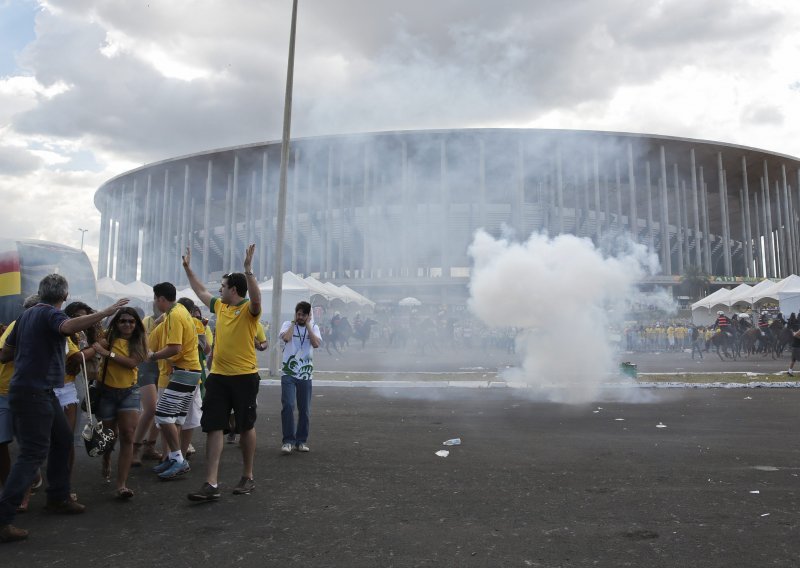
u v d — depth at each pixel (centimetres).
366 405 1022
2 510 373
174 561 341
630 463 582
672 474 537
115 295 2875
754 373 1514
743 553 345
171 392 539
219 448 472
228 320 485
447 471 555
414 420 860
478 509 436
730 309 3616
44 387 397
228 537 381
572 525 398
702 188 6450
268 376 1477
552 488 492
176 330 526
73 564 337
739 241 7962
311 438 727
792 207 7081
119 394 481
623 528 391
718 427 789
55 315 399
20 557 347
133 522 413
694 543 362
